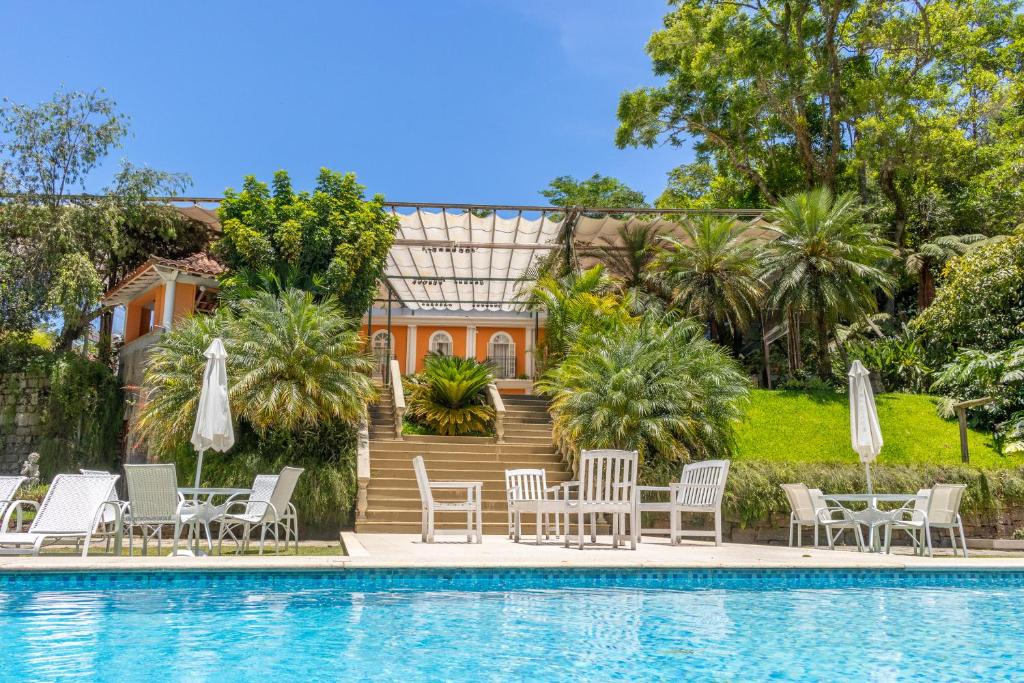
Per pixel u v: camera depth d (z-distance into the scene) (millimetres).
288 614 6090
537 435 18719
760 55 30328
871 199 33438
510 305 31000
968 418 20031
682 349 16750
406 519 14172
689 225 25984
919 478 14836
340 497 13875
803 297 23125
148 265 20094
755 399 21234
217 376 11016
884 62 33156
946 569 8469
